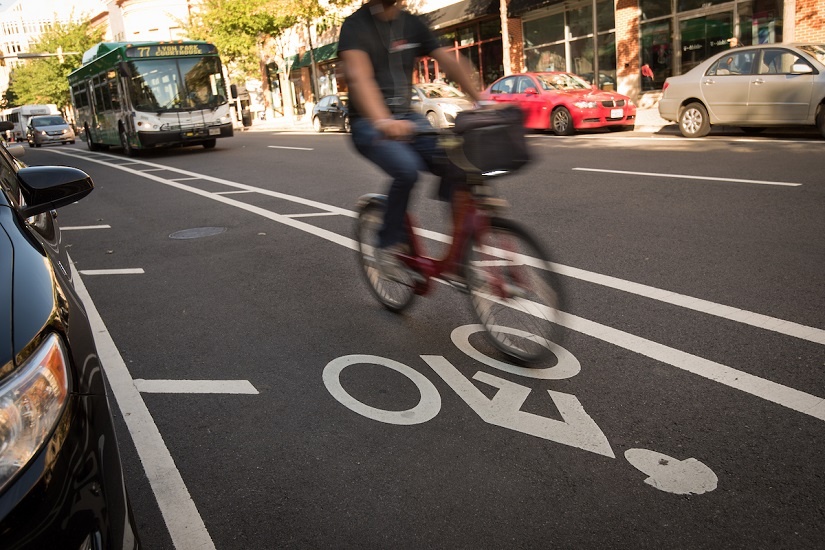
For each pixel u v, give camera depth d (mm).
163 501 2949
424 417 3510
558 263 6016
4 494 1641
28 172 3191
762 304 4695
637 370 3859
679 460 2988
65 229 9734
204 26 41094
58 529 1692
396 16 4086
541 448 3160
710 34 20953
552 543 2535
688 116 15180
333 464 3146
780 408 3348
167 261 7266
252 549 2613
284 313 5262
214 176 14516
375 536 2643
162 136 20812
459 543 2568
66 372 1910
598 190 9180
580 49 25703
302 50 44719
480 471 3012
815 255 5660
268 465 3176
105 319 5469
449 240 4246
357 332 4738
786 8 15805
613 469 2961
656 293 5074
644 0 22734
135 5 55031
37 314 1956
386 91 4129
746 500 2691
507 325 4062
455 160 3680
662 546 2480
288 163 15844
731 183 8914
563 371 3914
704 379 3695
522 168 3738
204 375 4223
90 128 27359
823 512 2594
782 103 13547
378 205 4941
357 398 3766
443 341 4461
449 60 4215
